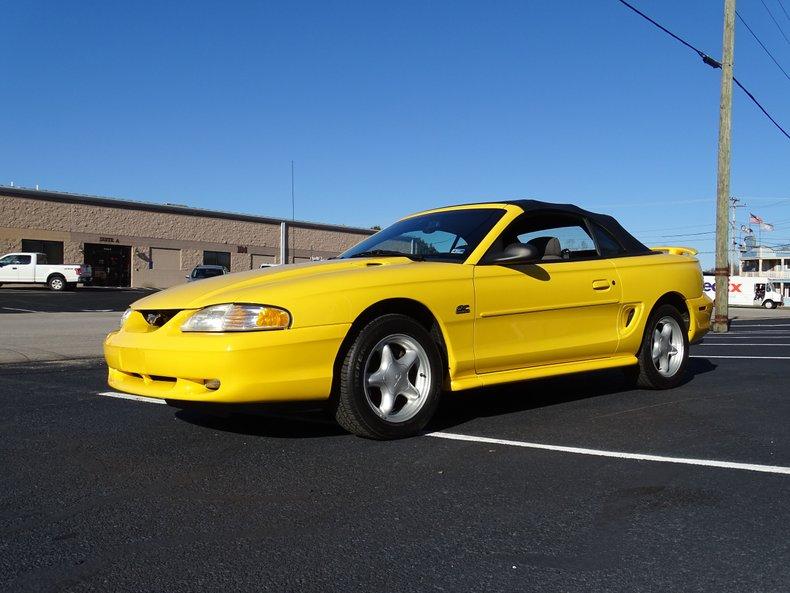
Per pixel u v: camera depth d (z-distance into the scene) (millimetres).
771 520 3045
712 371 7457
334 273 4281
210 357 3791
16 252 34281
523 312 4906
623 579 2498
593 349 5414
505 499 3297
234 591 2416
